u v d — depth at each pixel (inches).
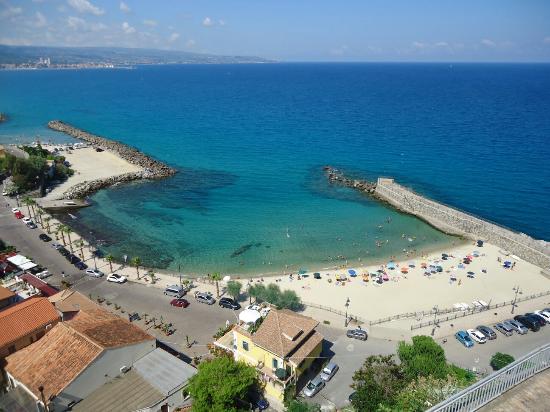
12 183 4938.5
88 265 3373.5
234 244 3897.6
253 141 7613.2
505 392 1061.8
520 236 3703.3
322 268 3481.8
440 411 976.3
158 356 2105.1
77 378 1809.8
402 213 4618.6
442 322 2711.6
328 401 2054.6
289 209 4702.3
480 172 5787.4
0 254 3393.2
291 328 2144.4
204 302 2891.2
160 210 4635.8
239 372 1924.2
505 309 2856.8
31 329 2094.0
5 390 1995.6
